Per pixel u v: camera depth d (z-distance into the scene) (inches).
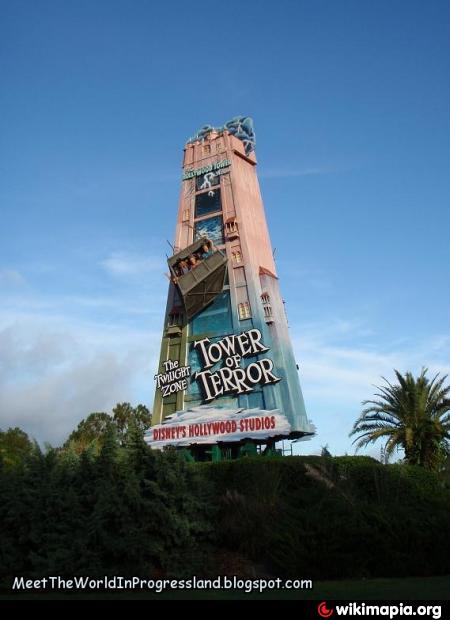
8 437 3339.1
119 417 4143.7
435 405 2237.9
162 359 2444.6
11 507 1131.3
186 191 2768.2
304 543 1163.9
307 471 1461.6
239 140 2866.6
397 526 1190.3
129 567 1076.5
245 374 2217.0
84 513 1157.1
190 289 2442.2
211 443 2170.3
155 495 1186.0
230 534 1235.2
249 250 2474.2
